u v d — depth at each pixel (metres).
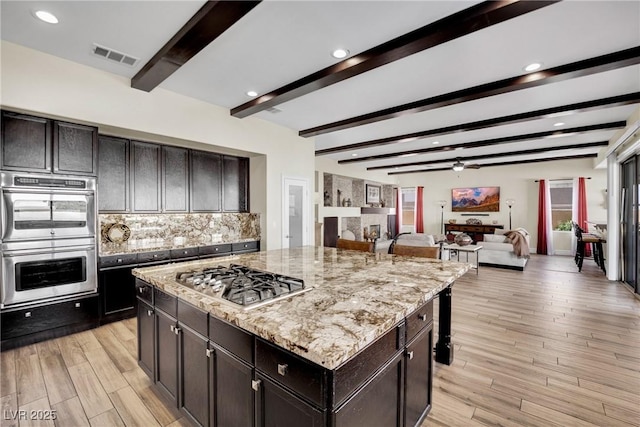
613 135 5.40
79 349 2.91
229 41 2.62
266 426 1.28
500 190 10.20
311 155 5.86
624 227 5.43
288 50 2.76
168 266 2.47
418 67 3.04
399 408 1.50
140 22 2.35
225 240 4.86
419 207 11.77
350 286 1.81
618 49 2.65
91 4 2.14
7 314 2.86
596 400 2.14
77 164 3.20
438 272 2.19
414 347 1.66
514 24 2.30
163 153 4.34
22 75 2.75
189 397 1.78
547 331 3.32
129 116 3.42
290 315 1.34
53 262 3.10
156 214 4.37
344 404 1.09
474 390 2.26
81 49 2.79
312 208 5.88
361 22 2.32
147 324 2.20
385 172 11.25
